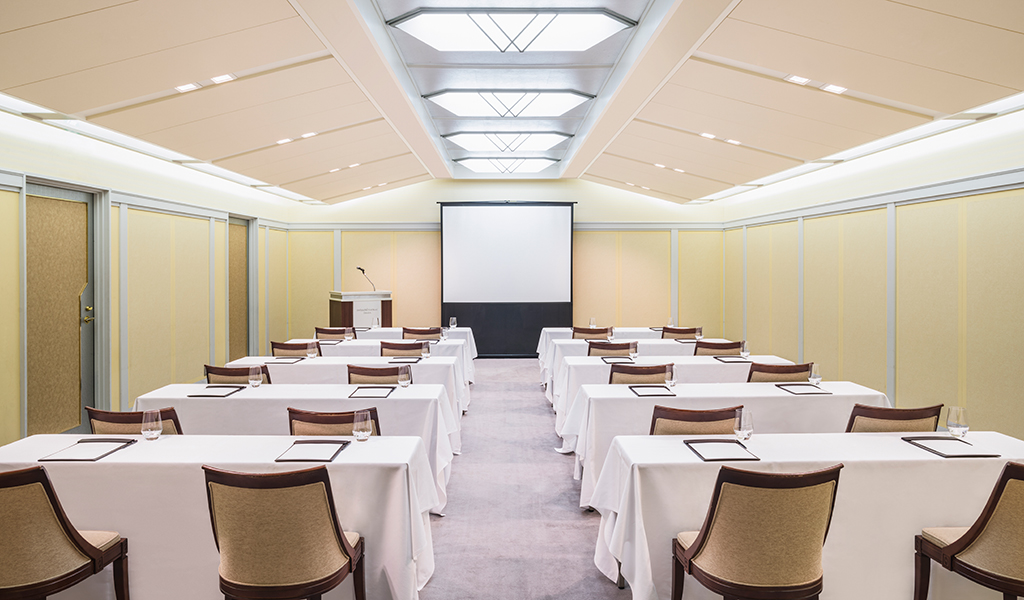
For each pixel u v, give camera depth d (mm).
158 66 4105
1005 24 3326
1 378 5059
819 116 5383
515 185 12055
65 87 4180
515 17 4855
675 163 8461
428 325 12047
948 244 5930
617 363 5234
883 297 6938
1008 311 5250
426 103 7250
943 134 5957
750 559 2182
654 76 5082
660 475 2643
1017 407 5180
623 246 12141
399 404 4168
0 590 2160
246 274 10453
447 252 11555
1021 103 4891
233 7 3557
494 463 5172
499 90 6777
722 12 3762
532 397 7906
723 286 12141
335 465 2664
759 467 2674
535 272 11586
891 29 3605
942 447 2893
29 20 3275
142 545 2682
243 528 2152
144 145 6672
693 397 4164
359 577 2562
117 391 6648
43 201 5773
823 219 8281
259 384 4258
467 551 3535
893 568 2717
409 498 2682
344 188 10367
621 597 3039
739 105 5496
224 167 7473
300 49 4293
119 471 2660
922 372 6305
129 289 6902
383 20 4797
